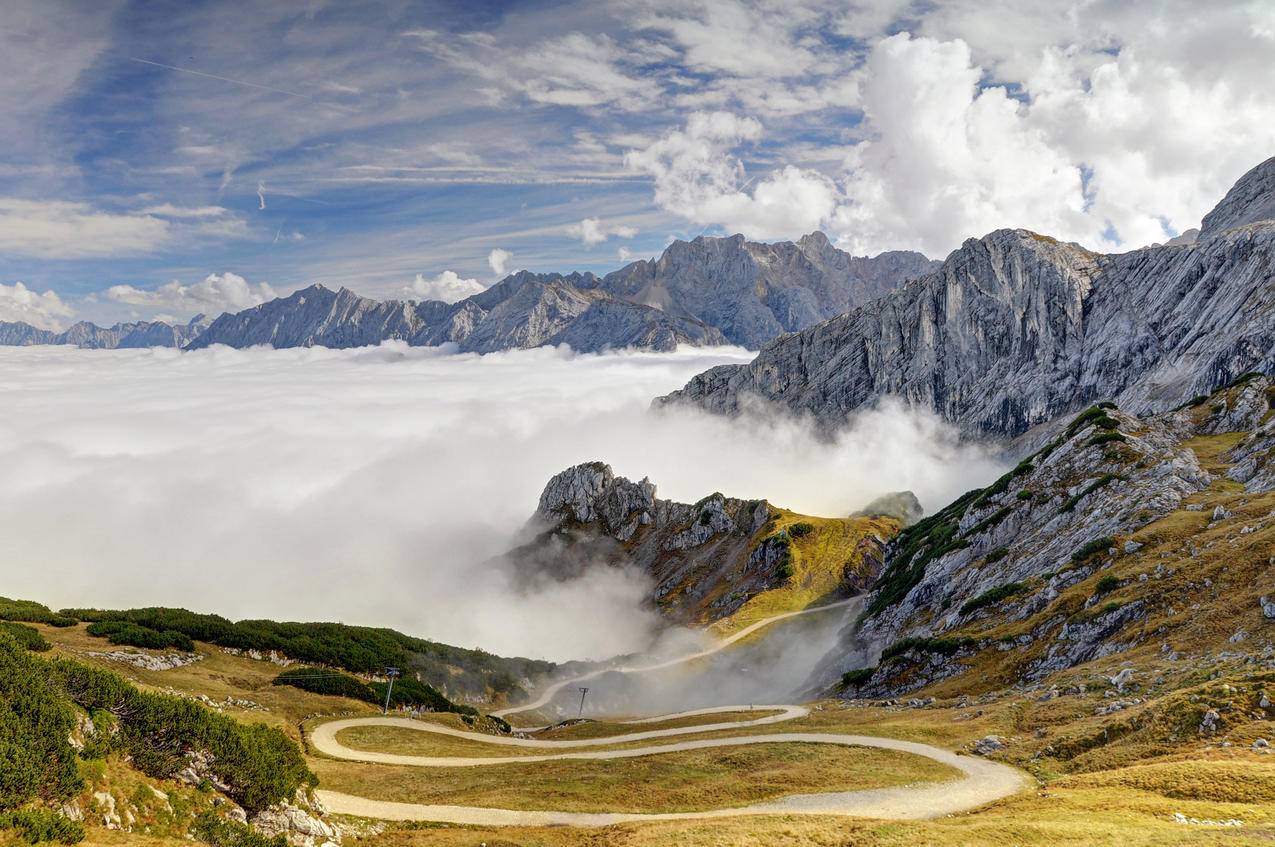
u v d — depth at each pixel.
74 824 34.72
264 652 116.25
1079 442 155.38
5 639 44.06
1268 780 42.00
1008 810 46.94
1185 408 175.62
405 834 54.19
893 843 41.19
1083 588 105.69
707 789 63.34
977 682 101.75
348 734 86.94
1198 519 108.56
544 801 62.41
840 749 71.44
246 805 48.50
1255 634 72.19
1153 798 43.19
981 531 155.38
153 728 46.72
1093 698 71.94
